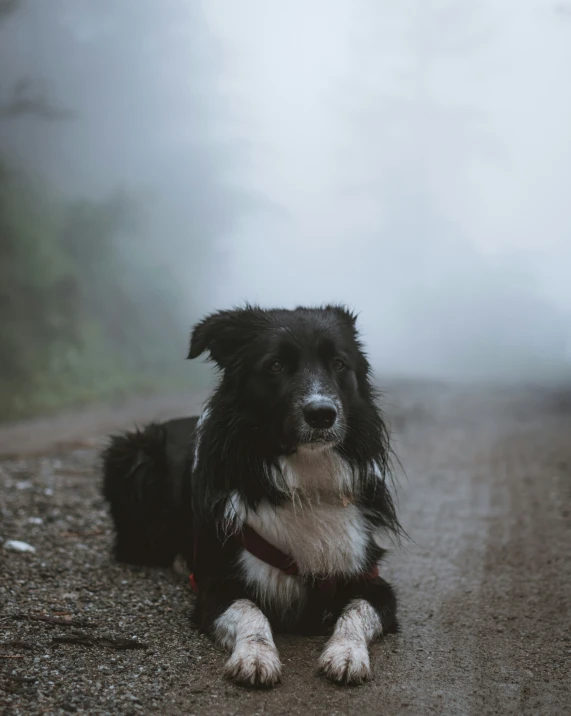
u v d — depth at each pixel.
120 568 4.36
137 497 4.35
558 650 3.37
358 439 3.61
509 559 4.62
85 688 2.84
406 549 4.83
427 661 3.24
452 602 3.96
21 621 3.40
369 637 3.30
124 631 3.40
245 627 3.20
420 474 7.02
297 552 3.48
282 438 3.42
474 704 2.87
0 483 6.09
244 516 3.48
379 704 2.85
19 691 2.75
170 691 2.87
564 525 5.27
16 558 4.29
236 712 2.75
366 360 3.86
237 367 3.57
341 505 3.59
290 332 3.50
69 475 6.65
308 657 3.27
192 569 4.04
